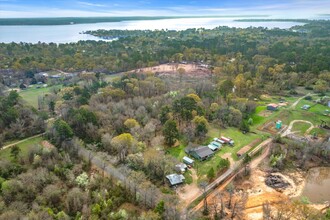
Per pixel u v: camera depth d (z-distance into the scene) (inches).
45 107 4261.8
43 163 2755.9
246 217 2242.9
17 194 2305.6
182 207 2316.7
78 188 2363.4
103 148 3198.8
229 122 3907.5
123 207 2288.4
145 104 4192.9
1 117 3521.2
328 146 3174.2
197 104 4065.0
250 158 2938.0
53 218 2057.1
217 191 2564.0
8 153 3029.0
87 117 3474.4
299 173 2893.7
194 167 2910.9
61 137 3193.9
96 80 5541.3
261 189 2620.6
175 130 3321.9
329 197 2546.8
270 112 4367.6
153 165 2770.7
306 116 4195.4
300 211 2175.2
